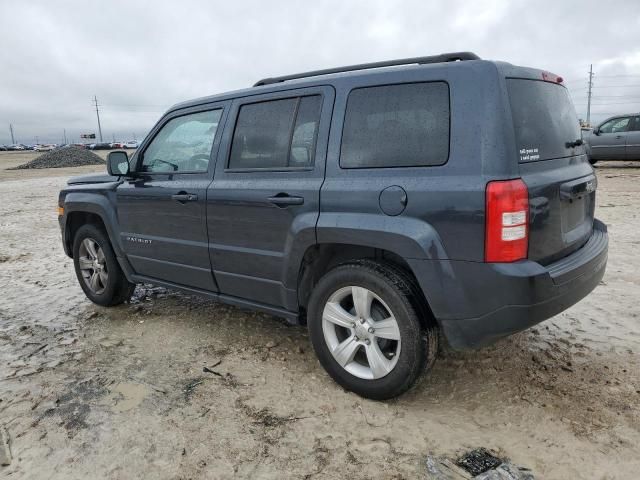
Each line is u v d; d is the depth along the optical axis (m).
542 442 2.66
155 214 4.19
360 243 2.93
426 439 2.71
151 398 3.21
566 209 2.96
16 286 5.95
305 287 3.40
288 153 3.37
